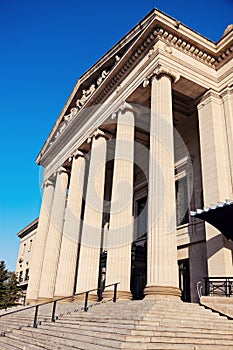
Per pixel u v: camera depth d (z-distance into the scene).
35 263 34.12
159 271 14.95
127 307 13.46
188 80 21.09
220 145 20.33
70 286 25.45
